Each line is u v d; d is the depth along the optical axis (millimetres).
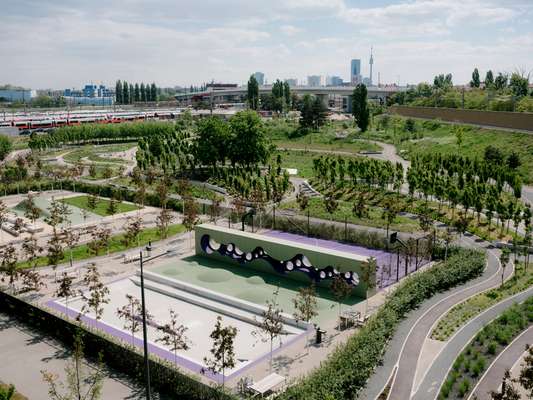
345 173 130625
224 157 141875
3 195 117438
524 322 51094
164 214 85688
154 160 151875
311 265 65562
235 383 42375
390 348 47969
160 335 52062
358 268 61000
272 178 114812
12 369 45094
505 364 44312
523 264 70000
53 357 47375
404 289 58219
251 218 94312
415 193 110562
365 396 40062
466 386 40188
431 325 52625
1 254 66125
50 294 62125
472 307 56625
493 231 84250
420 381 42188
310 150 180500
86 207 105312
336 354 43688
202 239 77000
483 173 109625
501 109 176500
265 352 48250
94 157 176000
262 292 62688
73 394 40062
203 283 66438
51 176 133875
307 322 52812
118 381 43156
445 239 75438
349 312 55188
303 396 36594
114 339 47938
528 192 107625
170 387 40781
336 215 96312
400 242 70125
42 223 94062
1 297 58094
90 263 73562
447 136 168625
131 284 66562
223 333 40250
